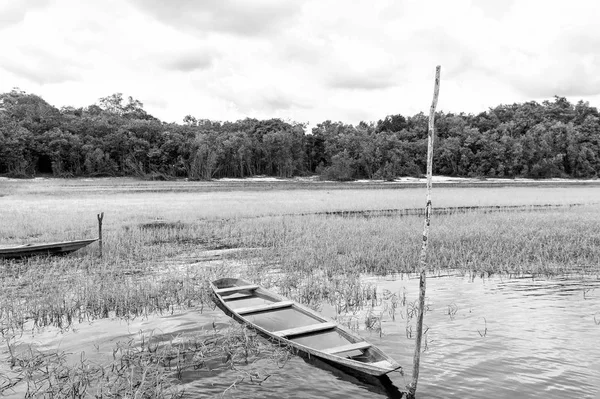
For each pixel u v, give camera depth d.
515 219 23.89
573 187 65.44
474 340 7.84
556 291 11.03
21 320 8.74
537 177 107.69
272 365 6.88
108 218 24.39
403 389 6.18
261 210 29.20
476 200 37.84
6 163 82.44
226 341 7.57
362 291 10.83
